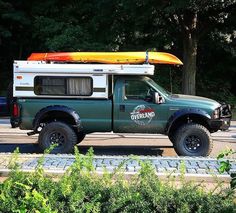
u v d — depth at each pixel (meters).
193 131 13.31
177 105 13.56
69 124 13.82
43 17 32.34
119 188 5.41
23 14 34.69
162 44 33.38
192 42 30.23
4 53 37.34
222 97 35.75
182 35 30.61
